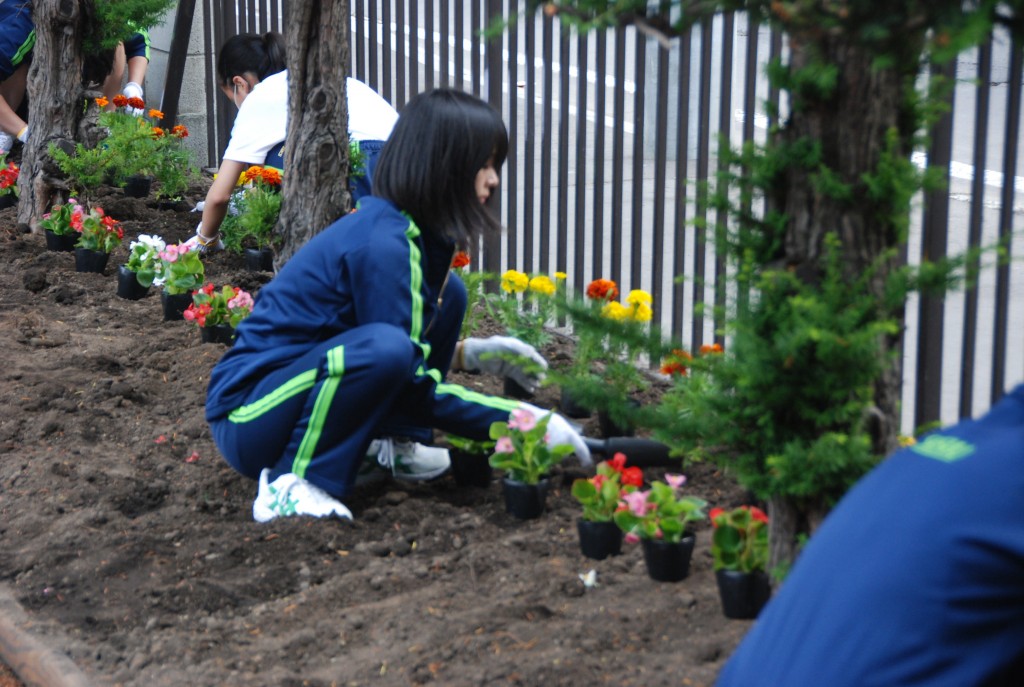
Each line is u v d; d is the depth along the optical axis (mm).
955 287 2490
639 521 3303
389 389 3557
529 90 6039
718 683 1871
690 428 2652
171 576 3508
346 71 5219
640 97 5484
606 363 4703
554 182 9281
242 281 6195
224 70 6758
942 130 4328
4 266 6633
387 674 2926
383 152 3648
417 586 3387
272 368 3711
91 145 7266
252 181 6090
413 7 6887
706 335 5621
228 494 4020
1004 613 1600
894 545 1651
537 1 2410
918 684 1610
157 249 6016
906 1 2064
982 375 5523
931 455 1721
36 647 3172
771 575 2742
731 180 2605
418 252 3611
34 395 4816
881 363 2451
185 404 4766
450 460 4074
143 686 2953
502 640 3016
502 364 4270
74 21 7027
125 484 4102
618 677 2814
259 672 2994
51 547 3684
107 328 5703
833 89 2434
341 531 3660
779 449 2568
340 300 3658
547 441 3773
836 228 2492
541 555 3523
